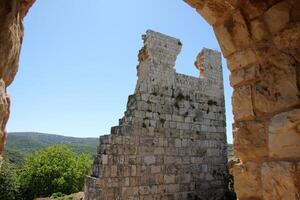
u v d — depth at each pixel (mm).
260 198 3404
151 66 13594
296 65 3139
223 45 4242
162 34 14352
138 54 14547
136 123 12516
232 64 4105
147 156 12469
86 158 37719
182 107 14125
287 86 3217
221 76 16094
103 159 11266
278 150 3229
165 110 13539
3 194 29984
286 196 3062
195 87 14883
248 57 3799
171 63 14305
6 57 2006
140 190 11922
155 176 12492
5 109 2150
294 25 3199
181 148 13609
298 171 2949
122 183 11508
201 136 14438
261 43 3605
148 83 13312
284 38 3303
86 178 11578
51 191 32844
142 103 12906
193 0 4137
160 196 12430
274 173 3230
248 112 3730
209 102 15180
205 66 15656
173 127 13594
